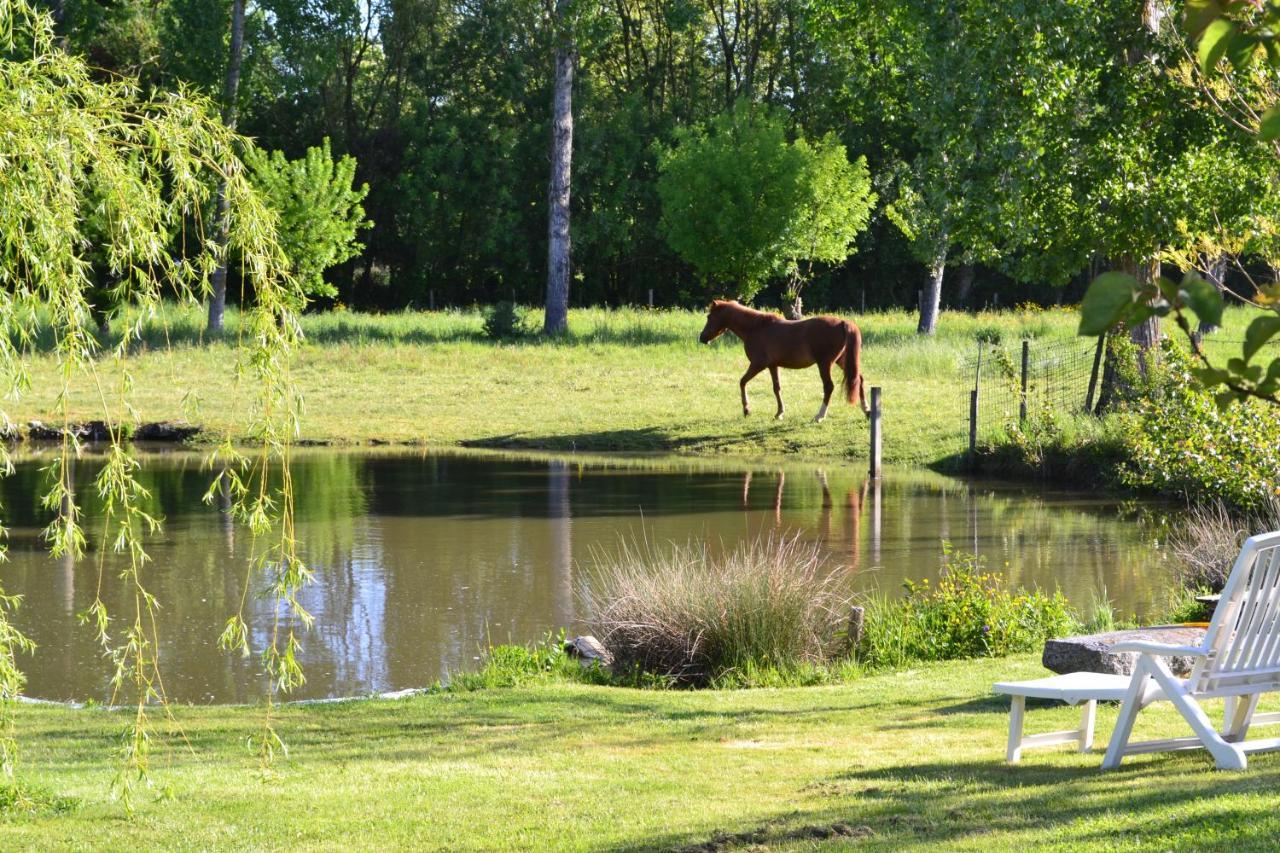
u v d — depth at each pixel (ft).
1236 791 16.26
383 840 16.93
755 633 32.45
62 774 21.94
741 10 205.98
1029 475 72.49
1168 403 54.75
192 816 18.52
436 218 184.85
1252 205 60.08
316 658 34.68
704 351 119.44
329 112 193.16
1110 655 25.38
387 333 130.11
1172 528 54.08
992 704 26.23
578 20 128.57
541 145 185.57
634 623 32.99
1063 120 66.18
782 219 139.95
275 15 167.02
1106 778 18.25
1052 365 96.07
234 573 45.80
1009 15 66.33
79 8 111.65
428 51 196.34
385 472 74.84
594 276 193.36
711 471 75.61
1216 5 6.15
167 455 80.69
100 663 34.09
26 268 16.85
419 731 25.29
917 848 14.73
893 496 65.57
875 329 136.26
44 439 86.79
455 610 40.19
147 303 17.12
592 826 17.21
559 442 87.25
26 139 16.33
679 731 24.59
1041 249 71.82
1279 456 44.88
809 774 20.25
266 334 17.42
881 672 32.17
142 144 17.48
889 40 83.66
